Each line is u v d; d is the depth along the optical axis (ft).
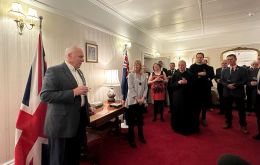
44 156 6.11
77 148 5.70
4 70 6.45
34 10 7.20
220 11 14.40
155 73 13.98
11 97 6.69
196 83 10.99
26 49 7.18
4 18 6.44
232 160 2.33
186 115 10.68
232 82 10.91
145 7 13.12
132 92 9.05
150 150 8.66
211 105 17.37
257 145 9.04
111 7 12.88
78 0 10.08
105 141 9.77
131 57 16.75
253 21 17.57
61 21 9.00
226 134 10.67
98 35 12.03
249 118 14.01
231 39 20.90
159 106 14.38
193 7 13.41
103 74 12.48
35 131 5.94
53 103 4.89
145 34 20.07
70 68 5.45
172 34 21.88
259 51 19.54
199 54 11.74
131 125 9.18
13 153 6.81
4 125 6.51
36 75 6.22
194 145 9.18
